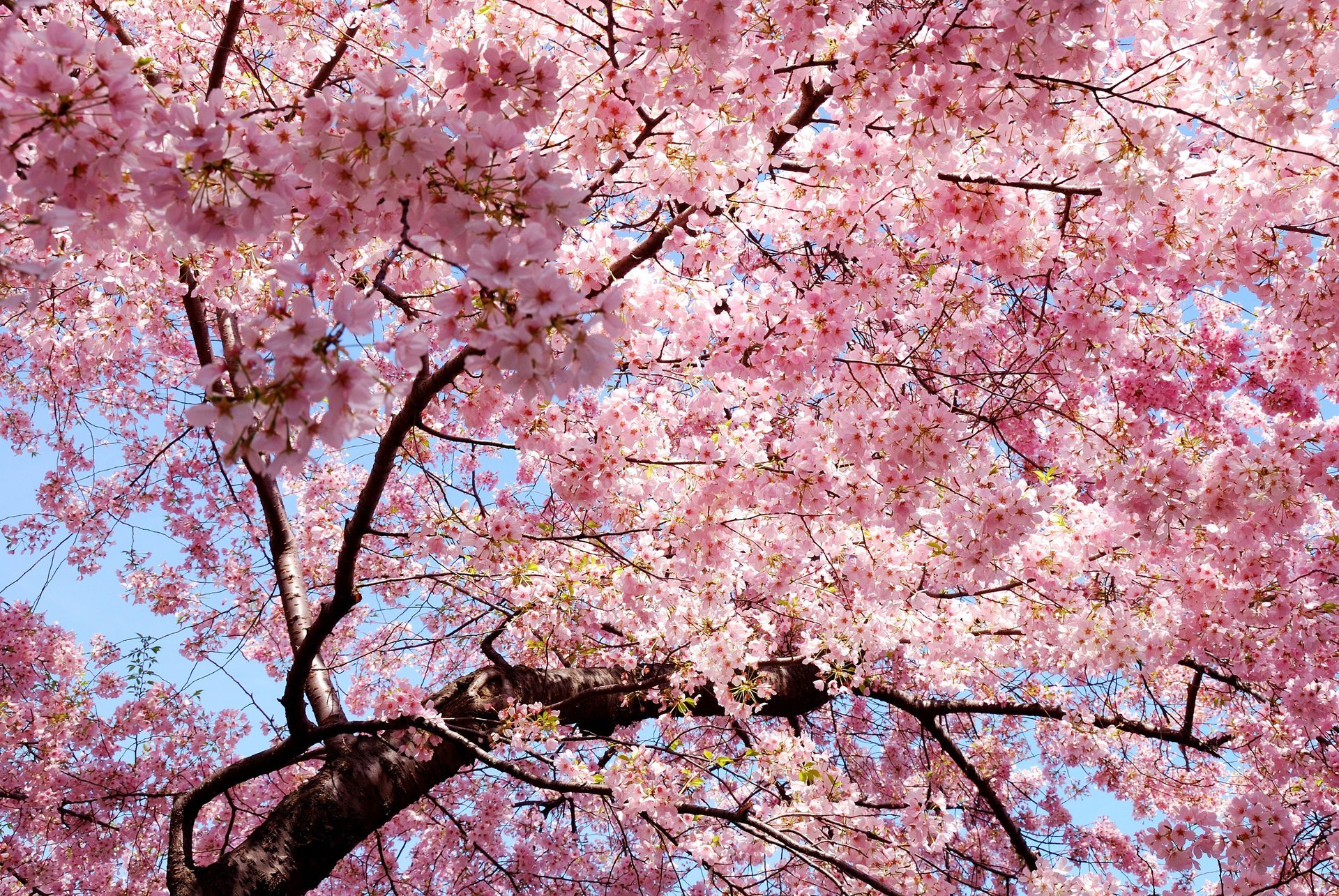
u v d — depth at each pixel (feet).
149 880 21.33
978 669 19.66
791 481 12.76
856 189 11.67
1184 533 14.55
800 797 15.44
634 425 12.98
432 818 22.93
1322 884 18.24
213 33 14.26
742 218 12.92
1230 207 11.70
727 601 16.62
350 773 15.10
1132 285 13.58
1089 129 11.24
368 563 22.26
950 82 9.73
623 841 19.13
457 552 14.35
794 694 20.58
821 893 18.06
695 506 13.29
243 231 6.37
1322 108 10.50
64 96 5.65
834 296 12.11
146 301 16.47
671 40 9.05
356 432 5.78
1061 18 8.66
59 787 21.90
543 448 12.69
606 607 15.56
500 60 7.20
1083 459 14.38
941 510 12.72
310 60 14.23
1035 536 14.93
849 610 17.39
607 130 10.34
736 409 13.30
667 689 18.10
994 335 16.22
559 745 16.92
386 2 12.03
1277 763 20.61
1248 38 9.60
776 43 10.07
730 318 12.64
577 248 11.59
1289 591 14.64
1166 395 15.21
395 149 6.25
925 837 16.10
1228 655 15.58
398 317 15.84
